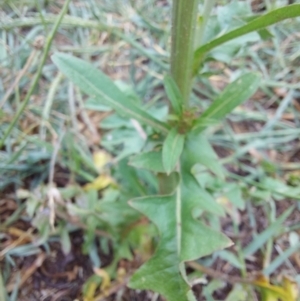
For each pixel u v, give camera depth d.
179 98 0.16
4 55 0.27
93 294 0.20
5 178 0.24
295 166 0.26
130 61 0.30
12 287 0.21
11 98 0.27
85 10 0.31
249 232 0.23
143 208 0.16
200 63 0.16
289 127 0.28
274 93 0.29
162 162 0.16
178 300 0.15
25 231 0.22
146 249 0.21
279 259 0.21
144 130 0.22
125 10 0.31
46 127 0.26
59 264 0.22
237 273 0.22
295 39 0.31
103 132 0.27
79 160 0.24
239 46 0.17
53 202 0.20
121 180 0.24
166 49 0.30
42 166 0.25
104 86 0.17
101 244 0.21
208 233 0.16
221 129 0.27
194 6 0.15
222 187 0.22
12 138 0.25
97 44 0.30
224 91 0.16
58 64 0.16
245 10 0.18
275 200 0.24
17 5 0.30
